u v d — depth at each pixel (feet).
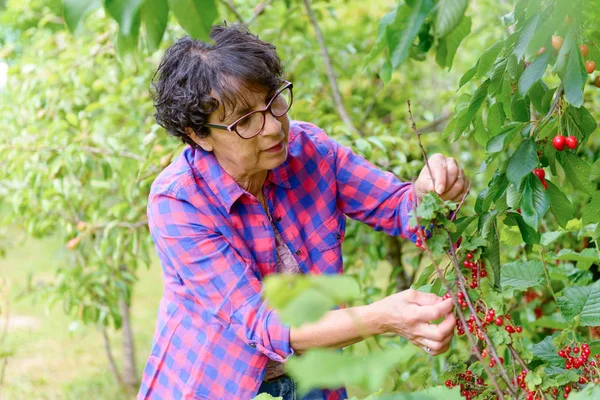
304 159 5.32
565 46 3.43
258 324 4.46
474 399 3.92
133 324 17.61
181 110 4.59
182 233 4.82
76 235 10.27
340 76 10.56
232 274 4.73
